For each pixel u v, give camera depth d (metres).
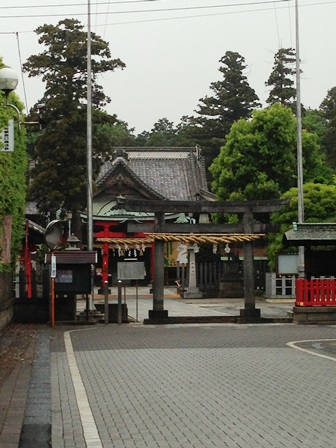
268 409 10.87
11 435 9.25
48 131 43.22
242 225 28.86
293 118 52.22
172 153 73.12
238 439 8.97
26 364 16.42
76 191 42.88
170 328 26.16
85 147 42.75
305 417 10.27
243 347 19.58
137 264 28.39
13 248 27.58
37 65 43.09
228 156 52.75
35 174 44.22
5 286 25.59
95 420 10.27
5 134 19.58
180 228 28.72
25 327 26.47
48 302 28.23
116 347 19.78
